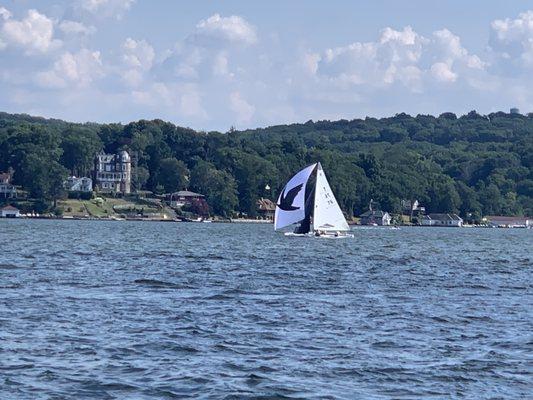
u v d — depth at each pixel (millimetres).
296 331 107000
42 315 114062
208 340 100000
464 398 78500
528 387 82188
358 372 86312
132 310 121250
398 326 112250
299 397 77812
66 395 76812
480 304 136375
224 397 77188
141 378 82562
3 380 80500
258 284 160750
